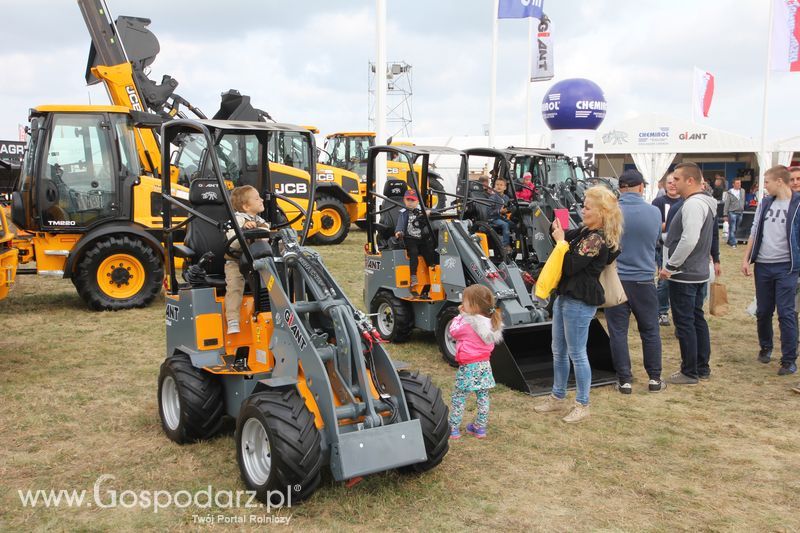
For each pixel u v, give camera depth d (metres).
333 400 3.39
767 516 3.47
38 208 8.00
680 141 21.53
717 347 7.01
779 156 20.91
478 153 7.88
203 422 4.16
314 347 3.52
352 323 3.65
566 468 4.03
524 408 5.07
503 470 3.98
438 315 6.43
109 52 10.75
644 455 4.24
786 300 5.92
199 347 4.27
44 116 8.20
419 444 3.53
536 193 9.02
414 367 6.17
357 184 15.68
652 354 5.51
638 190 5.44
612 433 4.59
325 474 3.83
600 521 3.40
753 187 19.94
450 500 3.59
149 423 4.68
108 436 4.45
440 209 6.99
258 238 4.09
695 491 3.75
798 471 4.03
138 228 8.37
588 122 14.53
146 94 11.30
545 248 8.52
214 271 4.63
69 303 8.91
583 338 4.70
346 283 10.15
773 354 6.69
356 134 18.62
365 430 3.40
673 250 5.80
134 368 6.03
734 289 10.38
